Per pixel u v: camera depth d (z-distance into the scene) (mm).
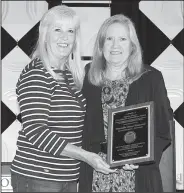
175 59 2871
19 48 2883
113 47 2037
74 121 1854
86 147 1990
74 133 1859
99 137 1979
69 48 1933
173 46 2875
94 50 2109
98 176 1974
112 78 2072
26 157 1808
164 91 2049
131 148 1900
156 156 1985
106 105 2002
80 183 2002
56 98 1832
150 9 2893
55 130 1820
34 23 2896
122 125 1939
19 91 1835
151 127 1899
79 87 2012
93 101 2016
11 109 2855
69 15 1945
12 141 2838
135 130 1916
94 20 2898
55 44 1905
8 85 2861
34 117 1783
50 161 1812
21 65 2873
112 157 1912
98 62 2092
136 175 1955
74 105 1867
